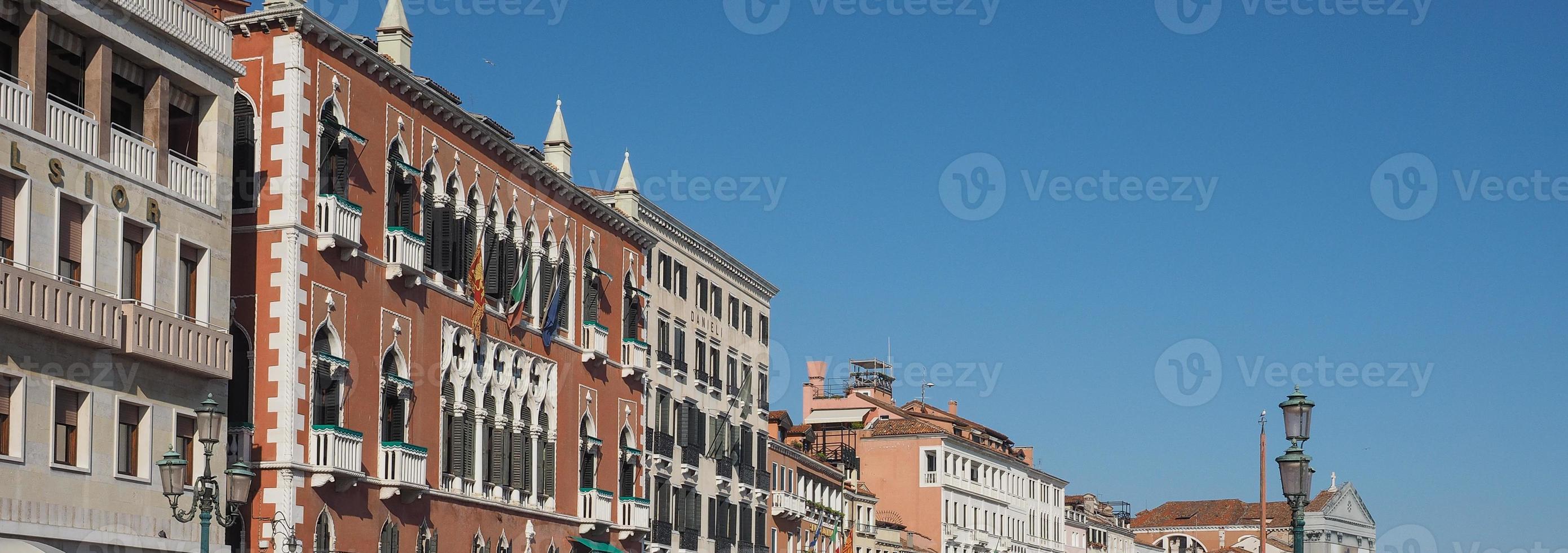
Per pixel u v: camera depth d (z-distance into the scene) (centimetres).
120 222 3234
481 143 4750
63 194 3095
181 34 3406
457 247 4616
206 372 3447
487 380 4759
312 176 3988
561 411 5234
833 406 11075
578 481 5356
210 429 2812
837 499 9038
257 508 3831
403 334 4328
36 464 3028
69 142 3125
